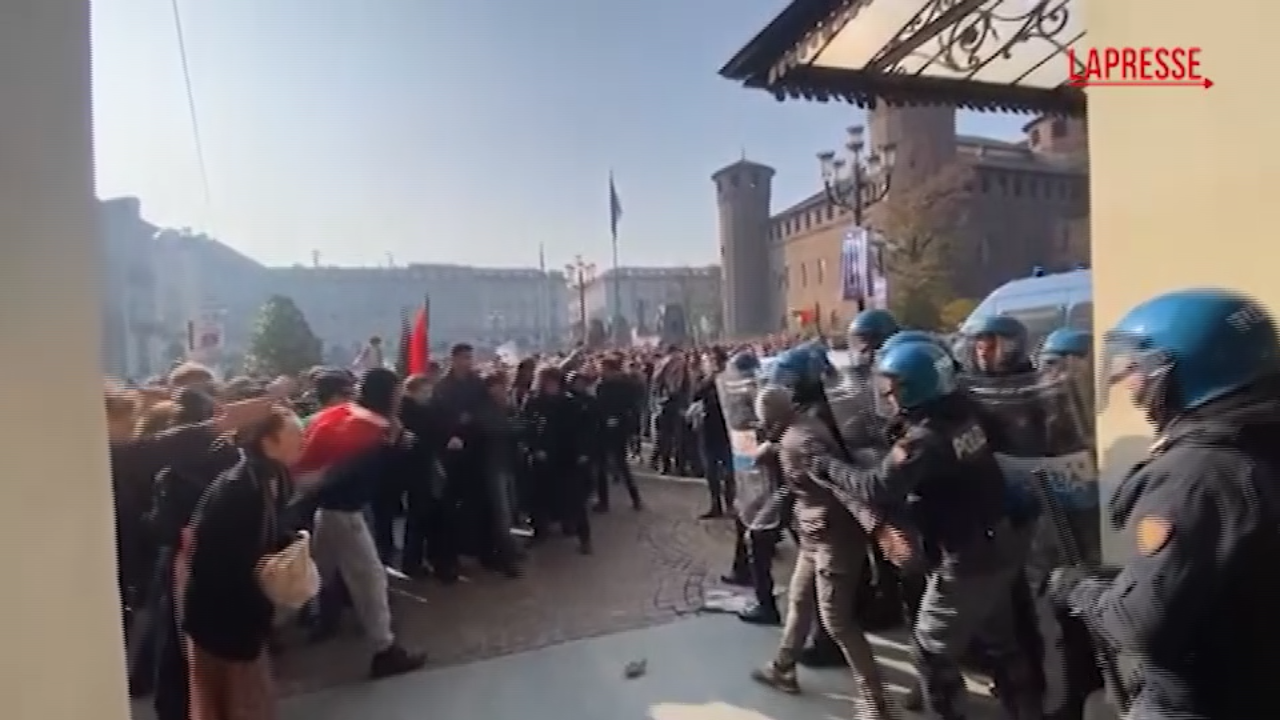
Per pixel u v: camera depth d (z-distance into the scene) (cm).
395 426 282
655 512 323
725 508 315
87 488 156
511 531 318
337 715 218
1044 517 185
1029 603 186
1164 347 112
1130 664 120
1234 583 101
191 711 195
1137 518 113
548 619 264
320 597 271
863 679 208
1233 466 104
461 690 226
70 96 151
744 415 276
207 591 187
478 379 311
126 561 222
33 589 149
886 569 242
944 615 186
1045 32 276
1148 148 164
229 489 189
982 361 210
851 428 214
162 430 221
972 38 279
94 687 157
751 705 221
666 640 252
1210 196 154
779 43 272
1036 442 193
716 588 286
